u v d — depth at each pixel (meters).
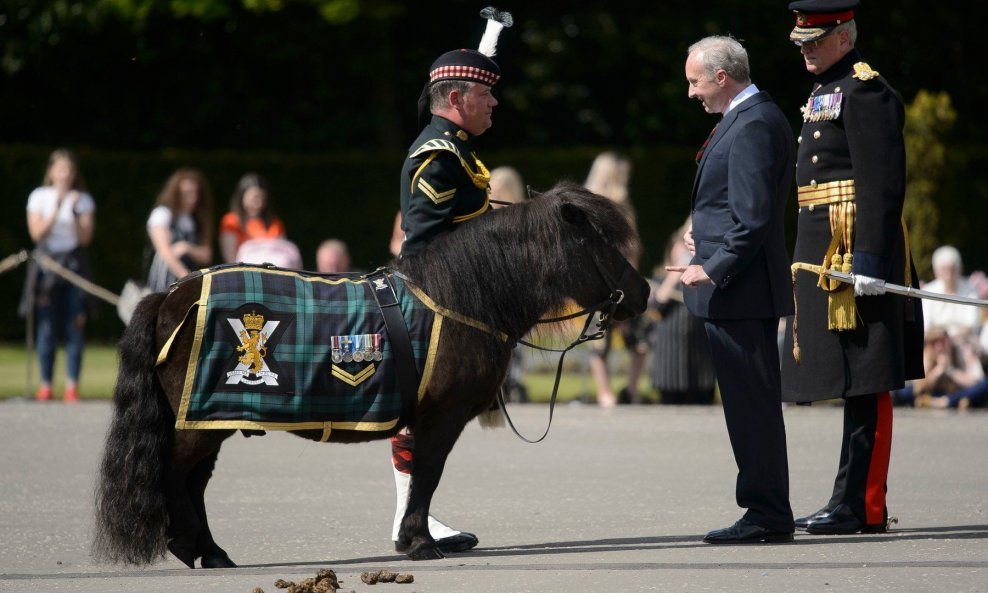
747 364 21.06
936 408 40.31
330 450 32.75
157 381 18.89
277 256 40.38
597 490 27.12
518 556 20.38
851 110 21.48
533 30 72.00
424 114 21.70
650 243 67.31
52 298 42.72
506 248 19.84
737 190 20.58
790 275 21.47
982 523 22.88
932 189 48.81
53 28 69.69
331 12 63.59
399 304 19.47
